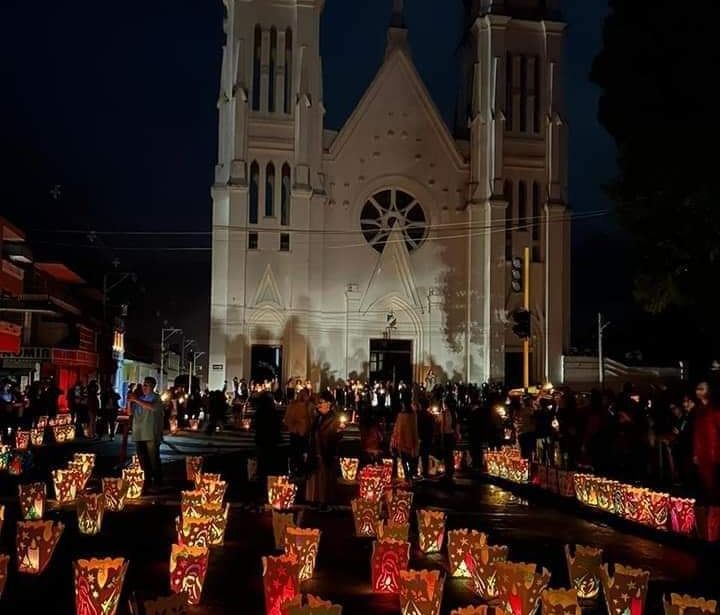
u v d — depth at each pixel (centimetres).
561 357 6038
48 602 831
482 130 6166
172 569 834
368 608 845
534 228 6200
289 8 6144
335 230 6119
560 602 637
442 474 2402
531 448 2372
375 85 6238
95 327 5688
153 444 1753
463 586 938
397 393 4516
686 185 2616
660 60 2680
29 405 3247
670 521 1372
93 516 1190
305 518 1473
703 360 5962
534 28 6322
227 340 5791
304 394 1806
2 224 3756
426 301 6141
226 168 5975
